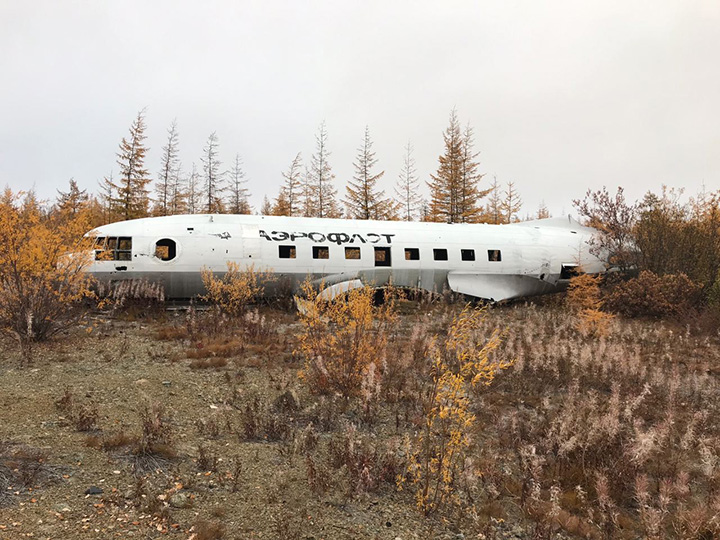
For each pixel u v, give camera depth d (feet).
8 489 12.68
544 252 58.49
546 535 13.05
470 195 118.83
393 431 19.81
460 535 13.03
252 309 47.50
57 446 15.71
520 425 20.17
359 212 121.39
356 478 15.03
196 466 15.47
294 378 26.07
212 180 139.44
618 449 18.19
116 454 15.57
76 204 107.86
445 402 16.70
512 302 60.80
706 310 46.42
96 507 12.44
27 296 29.53
